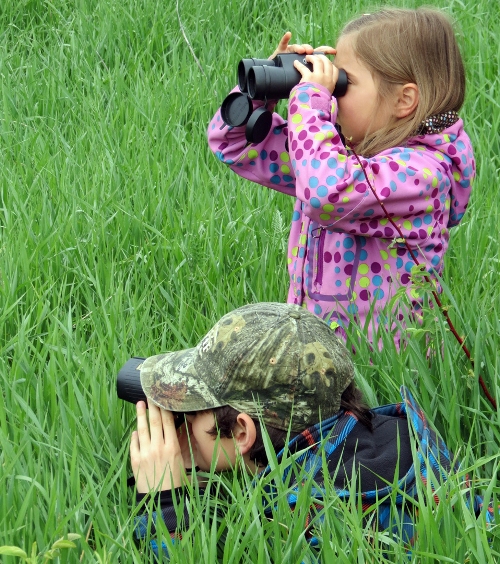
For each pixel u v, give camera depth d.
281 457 2.52
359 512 2.33
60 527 2.30
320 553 2.36
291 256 3.49
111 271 3.93
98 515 2.51
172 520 2.48
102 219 4.40
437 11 3.23
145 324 3.56
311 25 6.83
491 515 2.62
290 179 3.52
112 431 2.94
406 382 3.02
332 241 3.25
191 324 3.66
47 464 2.80
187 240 4.28
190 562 2.27
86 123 5.85
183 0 7.51
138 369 2.73
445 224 3.27
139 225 4.49
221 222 4.47
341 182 2.96
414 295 2.98
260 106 3.41
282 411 2.50
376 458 2.51
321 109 3.09
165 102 6.03
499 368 3.16
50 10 7.86
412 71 3.12
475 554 2.26
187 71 6.55
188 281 4.04
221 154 3.54
